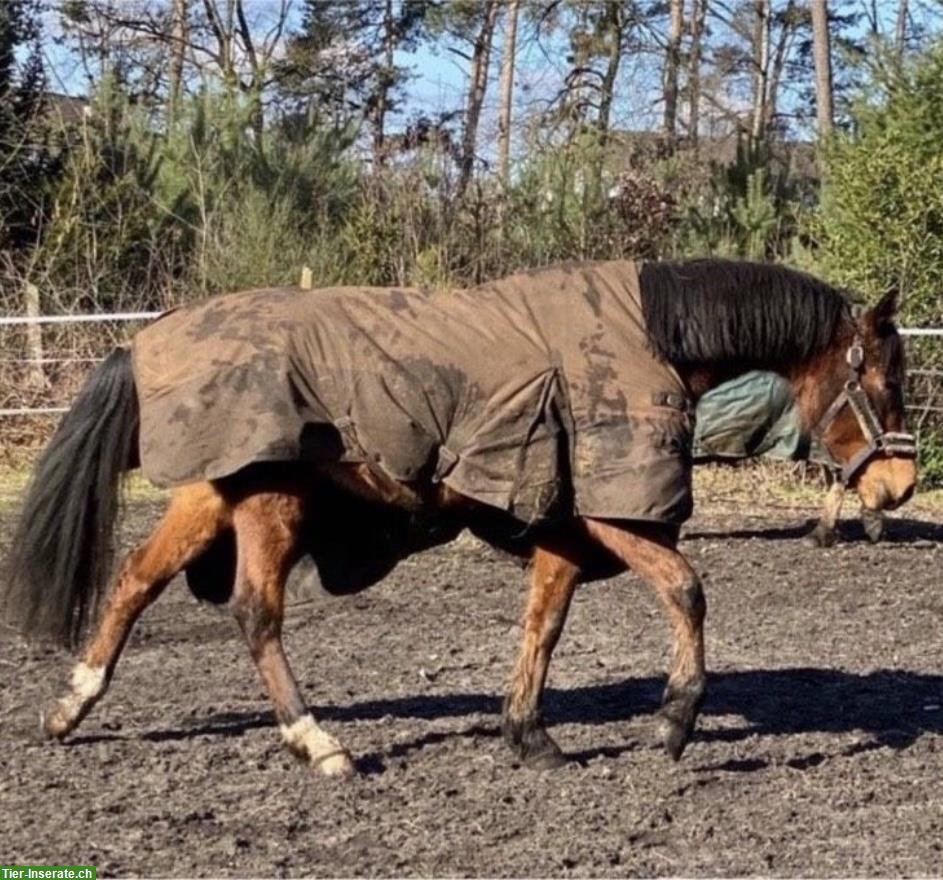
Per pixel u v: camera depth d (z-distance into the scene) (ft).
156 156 59.36
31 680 21.39
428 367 16.61
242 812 15.99
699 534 36.09
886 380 18.38
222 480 16.98
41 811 15.88
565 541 17.46
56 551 17.28
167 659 23.12
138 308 52.85
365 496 16.98
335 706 20.47
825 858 14.98
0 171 56.29
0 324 45.06
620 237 57.67
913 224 45.50
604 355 16.81
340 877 14.26
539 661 17.70
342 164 62.69
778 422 22.77
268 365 16.44
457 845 15.14
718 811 16.42
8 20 58.90
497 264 55.98
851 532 37.01
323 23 100.58
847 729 19.94
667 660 23.59
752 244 57.62
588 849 15.08
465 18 99.55
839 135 49.98
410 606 27.48
